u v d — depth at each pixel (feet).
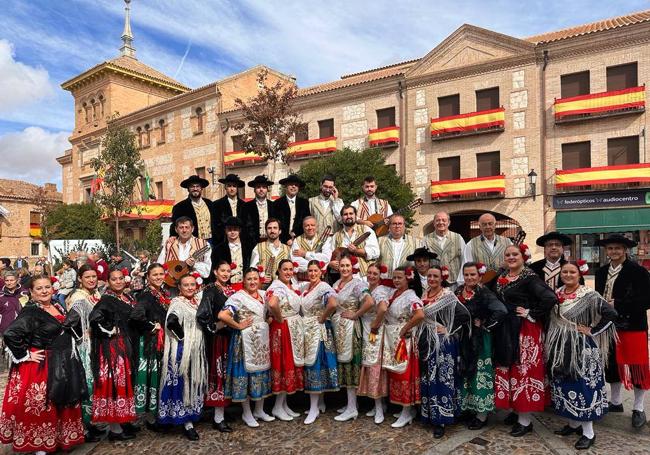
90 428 16.72
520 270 16.25
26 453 15.10
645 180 54.29
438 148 68.08
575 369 14.55
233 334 16.99
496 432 15.94
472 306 16.21
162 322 16.61
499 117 62.64
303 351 17.74
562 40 58.95
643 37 54.60
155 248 72.74
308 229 20.98
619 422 16.38
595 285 17.58
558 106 58.80
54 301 17.16
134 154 76.18
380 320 16.70
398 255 20.13
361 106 74.95
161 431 17.01
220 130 89.45
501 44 63.36
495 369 15.97
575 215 58.75
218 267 17.67
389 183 62.95
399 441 15.38
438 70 67.67
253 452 15.01
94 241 63.16
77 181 120.16
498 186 62.49
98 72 109.50
